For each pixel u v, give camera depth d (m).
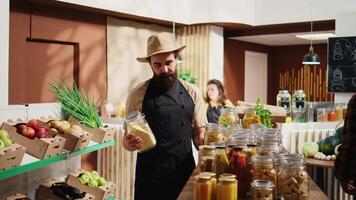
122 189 5.07
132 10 6.27
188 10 7.43
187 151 2.86
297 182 1.80
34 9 5.29
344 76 6.70
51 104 3.33
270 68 10.27
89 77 6.12
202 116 2.98
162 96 2.81
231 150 1.98
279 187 1.84
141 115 2.59
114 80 6.52
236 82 8.98
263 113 3.59
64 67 5.82
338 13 6.63
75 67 5.97
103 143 3.35
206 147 2.03
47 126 2.91
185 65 7.73
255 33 8.15
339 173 2.19
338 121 4.76
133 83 6.87
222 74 7.93
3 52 3.92
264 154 2.04
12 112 2.93
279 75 10.25
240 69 9.13
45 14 5.44
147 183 2.79
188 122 2.88
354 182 2.14
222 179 1.75
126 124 2.55
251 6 7.56
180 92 2.87
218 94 5.88
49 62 5.61
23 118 3.02
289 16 7.29
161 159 2.78
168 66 2.75
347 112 2.17
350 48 6.58
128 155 5.02
